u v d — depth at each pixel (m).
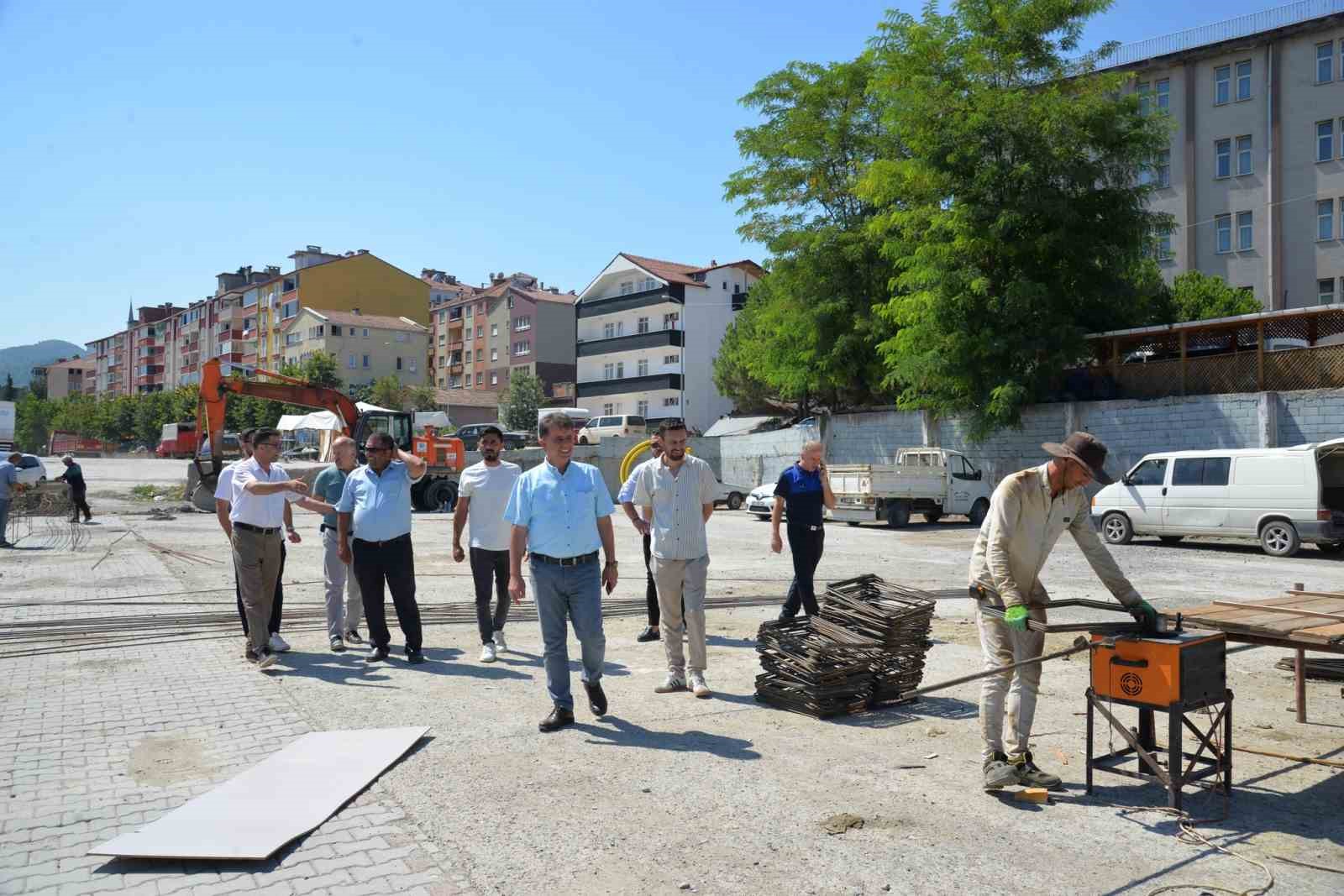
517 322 77.94
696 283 61.41
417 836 4.05
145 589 11.85
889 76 26.66
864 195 26.66
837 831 4.13
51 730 5.68
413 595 7.75
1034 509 4.64
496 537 7.75
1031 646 4.73
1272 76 37.56
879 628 6.29
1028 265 25.41
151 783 4.73
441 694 6.55
